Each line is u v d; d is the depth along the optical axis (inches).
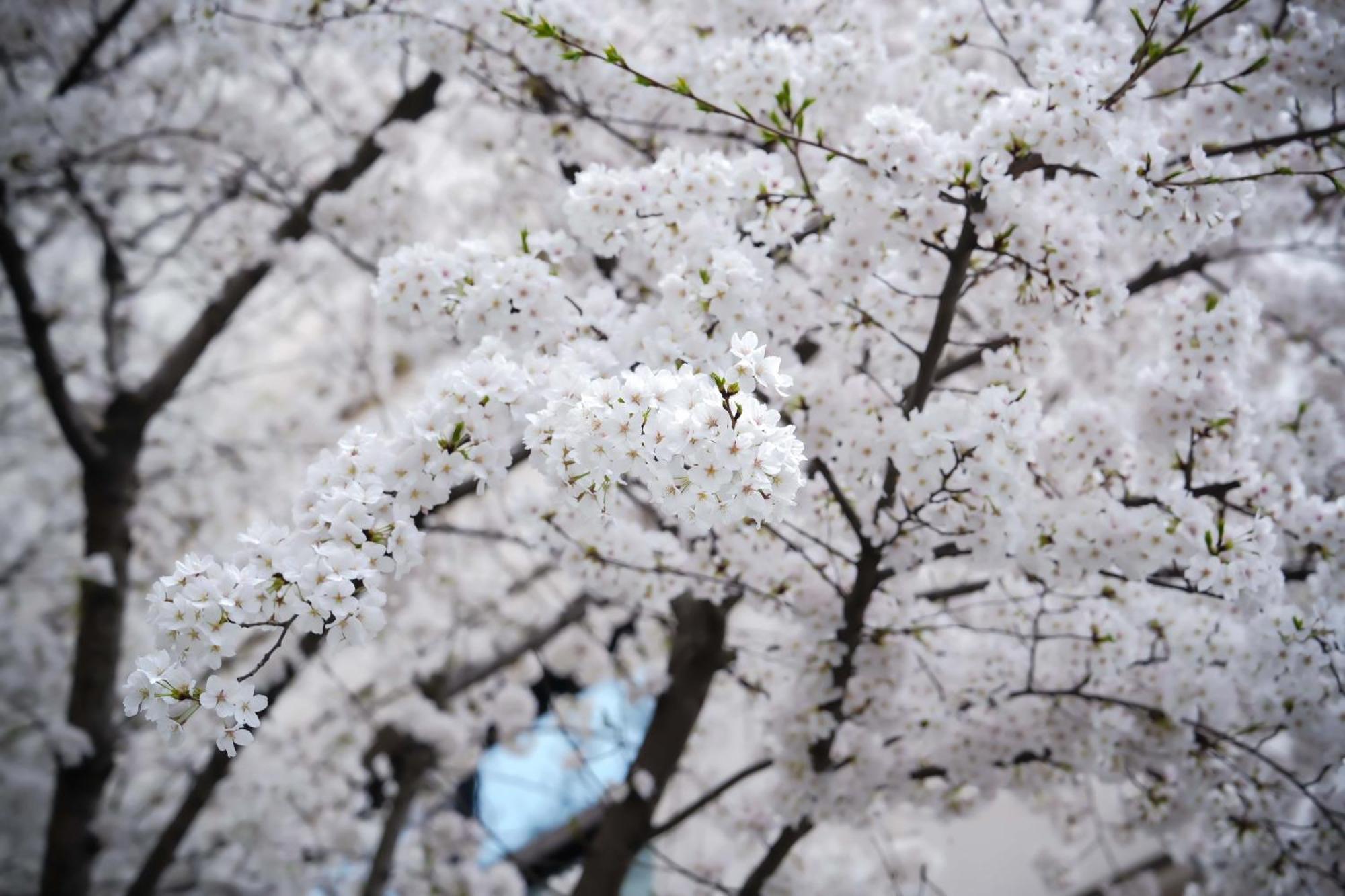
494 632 250.8
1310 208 163.3
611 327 109.3
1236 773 147.8
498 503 246.7
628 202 109.8
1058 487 129.8
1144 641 140.5
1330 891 149.3
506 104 164.1
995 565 122.2
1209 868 180.1
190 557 81.8
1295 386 192.9
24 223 252.1
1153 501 124.2
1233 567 111.2
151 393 213.8
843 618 134.1
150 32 215.8
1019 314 123.2
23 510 276.7
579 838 203.6
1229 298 119.4
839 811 147.8
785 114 115.0
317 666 266.8
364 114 224.7
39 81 217.6
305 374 284.0
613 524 135.3
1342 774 142.1
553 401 83.8
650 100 150.3
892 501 123.9
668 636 239.1
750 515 80.0
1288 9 134.6
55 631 258.4
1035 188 118.9
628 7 182.9
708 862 191.3
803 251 127.6
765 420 77.1
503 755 252.7
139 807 227.9
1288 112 137.6
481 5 136.6
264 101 232.8
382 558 85.5
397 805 212.4
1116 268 173.0
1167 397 125.4
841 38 132.3
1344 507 123.5
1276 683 130.6
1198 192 105.6
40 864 239.6
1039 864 206.7
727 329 102.9
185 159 206.4
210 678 80.7
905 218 119.1
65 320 261.3
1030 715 147.9
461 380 89.7
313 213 190.5
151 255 248.2
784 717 144.7
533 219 207.2
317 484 87.1
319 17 143.9
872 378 127.6
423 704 219.8
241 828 212.7
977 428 107.6
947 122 139.4
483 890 216.2
